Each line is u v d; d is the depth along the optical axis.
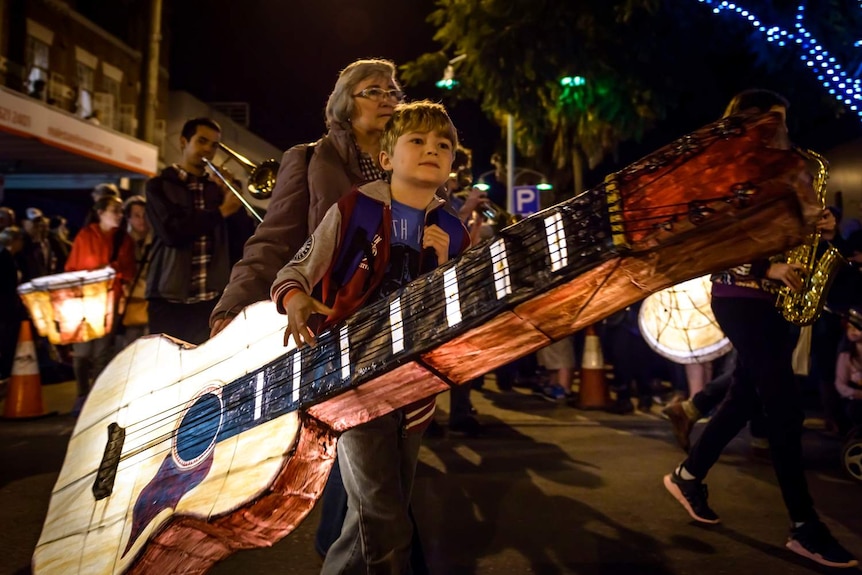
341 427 1.98
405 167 2.12
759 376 3.23
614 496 4.05
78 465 2.57
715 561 3.12
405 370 1.74
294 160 2.72
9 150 10.79
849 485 4.36
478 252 1.64
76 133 10.76
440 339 1.64
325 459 1.96
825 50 7.95
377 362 1.76
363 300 2.06
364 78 2.70
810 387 7.73
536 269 1.51
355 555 2.08
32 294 5.96
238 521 1.90
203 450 2.14
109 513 2.29
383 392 1.83
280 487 1.87
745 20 8.67
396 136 2.15
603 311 1.57
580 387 7.04
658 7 9.24
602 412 6.81
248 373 2.13
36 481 4.39
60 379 9.35
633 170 1.42
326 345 1.91
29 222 9.50
